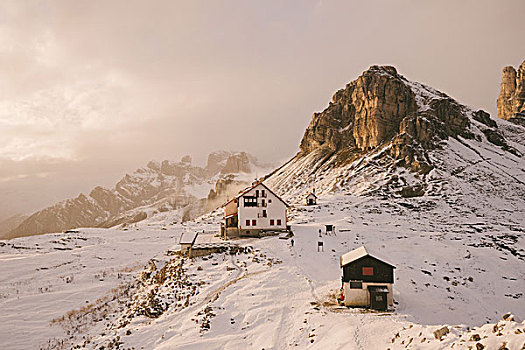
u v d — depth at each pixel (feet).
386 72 524.93
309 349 89.45
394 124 460.55
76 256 277.03
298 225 265.54
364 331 94.07
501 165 396.57
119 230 396.57
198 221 427.74
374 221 276.00
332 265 165.99
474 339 69.31
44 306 170.40
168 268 185.68
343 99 568.82
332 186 396.16
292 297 127.34
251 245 201.57
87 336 131.95
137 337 110.73
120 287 198.18
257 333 102.37
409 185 352.49
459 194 329.72
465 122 467.52
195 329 108.06
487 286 152.97
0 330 142.00
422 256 186.60
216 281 148.15
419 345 76.84
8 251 300.81
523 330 64.69
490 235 224.74
